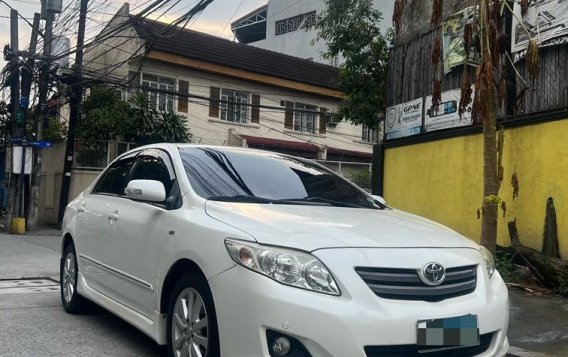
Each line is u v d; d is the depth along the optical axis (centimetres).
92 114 1997
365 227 380
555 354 491
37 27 1864
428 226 425
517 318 606
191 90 2356
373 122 1293
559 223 784
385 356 320
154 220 438
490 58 652
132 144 2055
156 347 489
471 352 352
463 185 966
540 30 823
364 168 2556
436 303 339
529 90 845
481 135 934
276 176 484
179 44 2341
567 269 717
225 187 441
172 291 403
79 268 577
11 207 1848
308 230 355
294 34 4097
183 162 462
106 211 526
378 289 328
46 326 551
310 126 2700
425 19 1095
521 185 848
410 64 1118
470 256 383
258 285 326
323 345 311
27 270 915
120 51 2283
